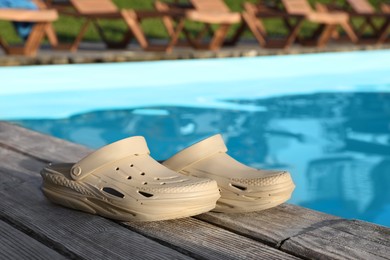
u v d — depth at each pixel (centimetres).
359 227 157
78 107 500
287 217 164
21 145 252
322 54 839
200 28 1083
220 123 466
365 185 326
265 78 659
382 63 810
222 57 741
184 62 678
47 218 161
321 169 354
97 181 160
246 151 390
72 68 592
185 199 152
